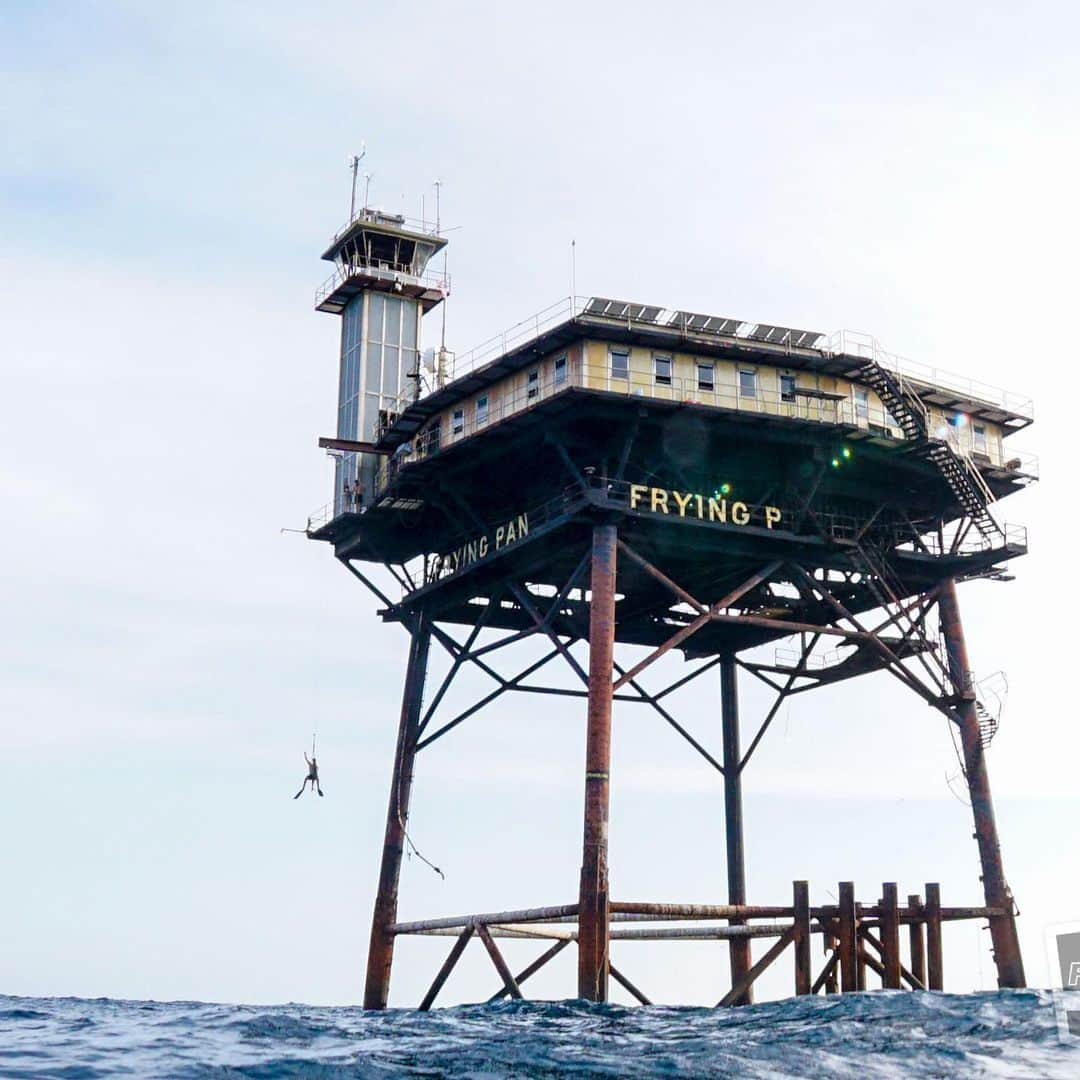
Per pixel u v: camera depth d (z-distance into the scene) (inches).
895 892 2097.7
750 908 2113.7
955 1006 1637.6
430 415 2428.6
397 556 2630.4
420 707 2502.5
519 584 2340.1
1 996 2501.2
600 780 2037.4
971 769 2352.4
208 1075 1149.1
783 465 2306.8
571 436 2181.3
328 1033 1521.9
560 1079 1155.3
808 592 2501.2
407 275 2780.5
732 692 2768.2
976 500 2321.6
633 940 2208.4
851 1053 1282.0
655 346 2203.5
